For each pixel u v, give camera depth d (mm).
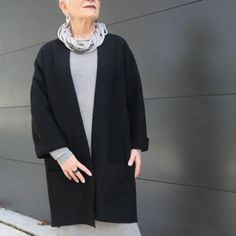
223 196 2549
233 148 2475
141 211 3072
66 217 1898
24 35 4062
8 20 4250
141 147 1906
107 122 1820
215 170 2578
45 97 1877
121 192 1857
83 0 1798
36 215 4195
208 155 2607
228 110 2484
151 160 2955
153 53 2875
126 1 3031
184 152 2742
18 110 4270
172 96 2781
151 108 2920
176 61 2736
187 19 2648
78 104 1816
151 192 2982
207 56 2561
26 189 4293
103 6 3203
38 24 3879
